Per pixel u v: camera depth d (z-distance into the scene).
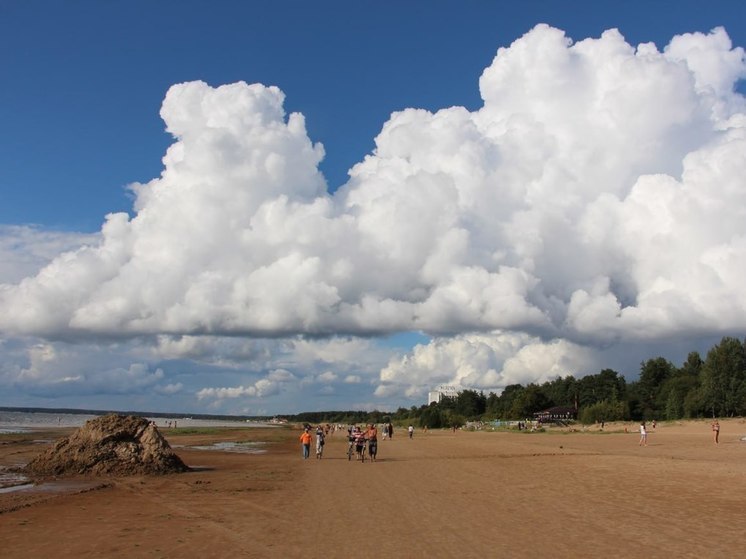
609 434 88.62
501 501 21.33
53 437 75.50
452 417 161.38
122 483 28.28
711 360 120.06
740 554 13.05
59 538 15.45
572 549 13.68
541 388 190.50
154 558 13.20
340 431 141.75
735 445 55.84
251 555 13.44
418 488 25.47
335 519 18.00
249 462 41.38
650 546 13.88
